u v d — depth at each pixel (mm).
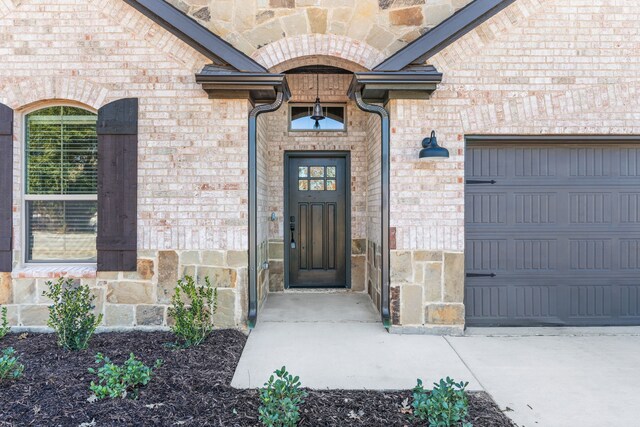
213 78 4242
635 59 4523
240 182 4531
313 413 2748
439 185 4543
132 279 4484
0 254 4457
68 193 4695
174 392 2992
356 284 6379
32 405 2752
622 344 4242
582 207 4801
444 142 4531
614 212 4805
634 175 4805
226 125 4516
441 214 4543
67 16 4457
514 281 4781
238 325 4508
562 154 4785
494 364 3693
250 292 4570
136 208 4477
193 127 4512
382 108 4613
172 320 4488
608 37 4508
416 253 4535
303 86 6281
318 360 3734
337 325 4762
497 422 2691
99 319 3973
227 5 4676
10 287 4457
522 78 4523
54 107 4660
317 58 4824
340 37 4688
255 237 4625
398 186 4535
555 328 4750
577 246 4812
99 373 2943
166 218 4496
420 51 4336
